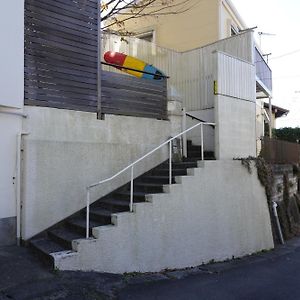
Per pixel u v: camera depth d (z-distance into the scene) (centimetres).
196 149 1112
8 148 685
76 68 799
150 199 723
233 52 1149
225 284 670
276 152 1362
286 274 773
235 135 978
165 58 1257
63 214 744
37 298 495
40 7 743
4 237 676
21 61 693
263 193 1041
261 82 1415
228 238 894
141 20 1609
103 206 786
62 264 585
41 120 736
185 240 779
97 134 830
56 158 736
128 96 905
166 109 990
